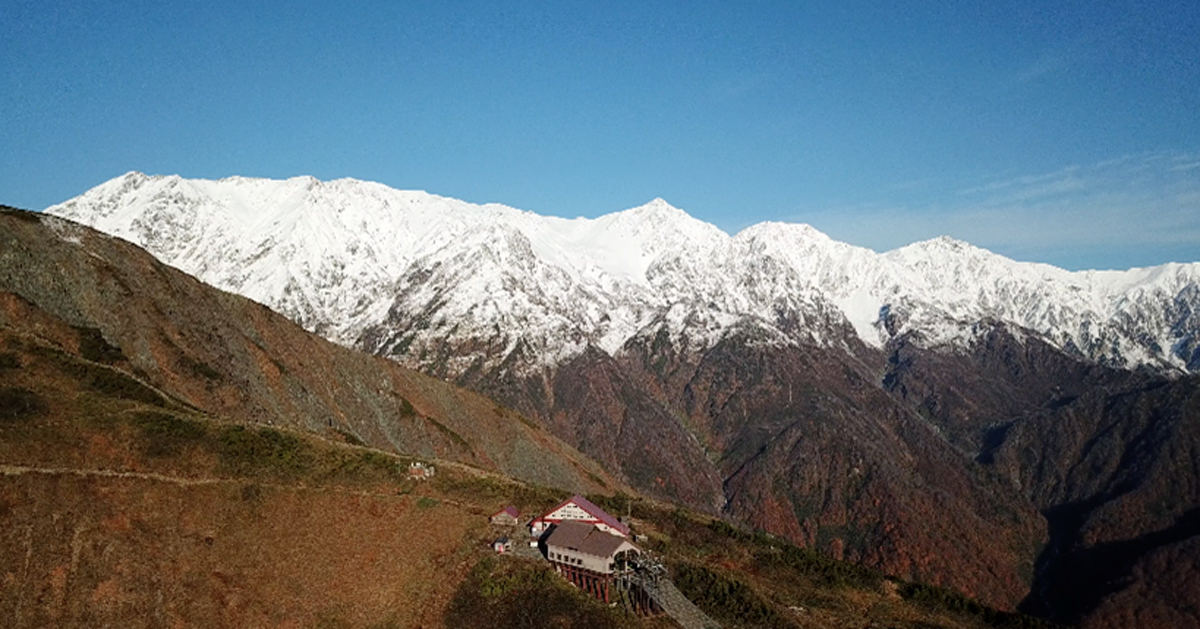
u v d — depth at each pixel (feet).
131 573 231.09
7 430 259.80
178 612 228.22
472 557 269.85
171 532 248.32
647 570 274.16
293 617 238.68
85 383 305.53
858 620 305.12
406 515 285.84
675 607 265.13
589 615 249.96
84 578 225.56
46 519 234.17
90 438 270.05
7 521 229.25
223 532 255.91
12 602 214.69
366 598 250.16
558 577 263.90
